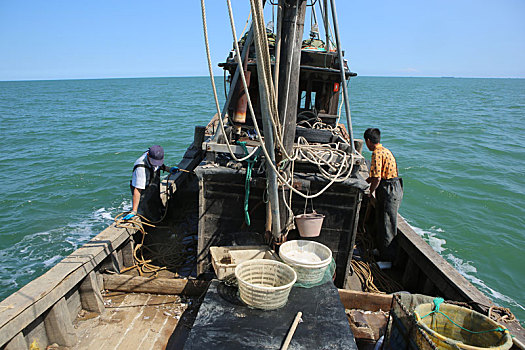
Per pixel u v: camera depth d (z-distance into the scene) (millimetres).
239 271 3643
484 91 106938
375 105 47594
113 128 25469
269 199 3883
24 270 7996
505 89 129875
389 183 5062
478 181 14070
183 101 52000
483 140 22109
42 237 9406
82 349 3639
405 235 5199
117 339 3770
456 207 11695
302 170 4477
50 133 23422
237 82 4312
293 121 3969
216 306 3436
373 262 5504
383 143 20906
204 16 2244
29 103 50781
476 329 3188
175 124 27234
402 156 17766
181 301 4359
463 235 9875
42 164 15797
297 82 3863
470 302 3725
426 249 4762
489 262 8680
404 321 3240
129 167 15398
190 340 3012
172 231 5914
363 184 4230
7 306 3143
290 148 4078
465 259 8766
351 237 4520
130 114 34531
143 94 73688
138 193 4988
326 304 3529
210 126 8914
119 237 4605
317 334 3141
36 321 3455
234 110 4461
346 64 5301
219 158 4688
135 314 4133
